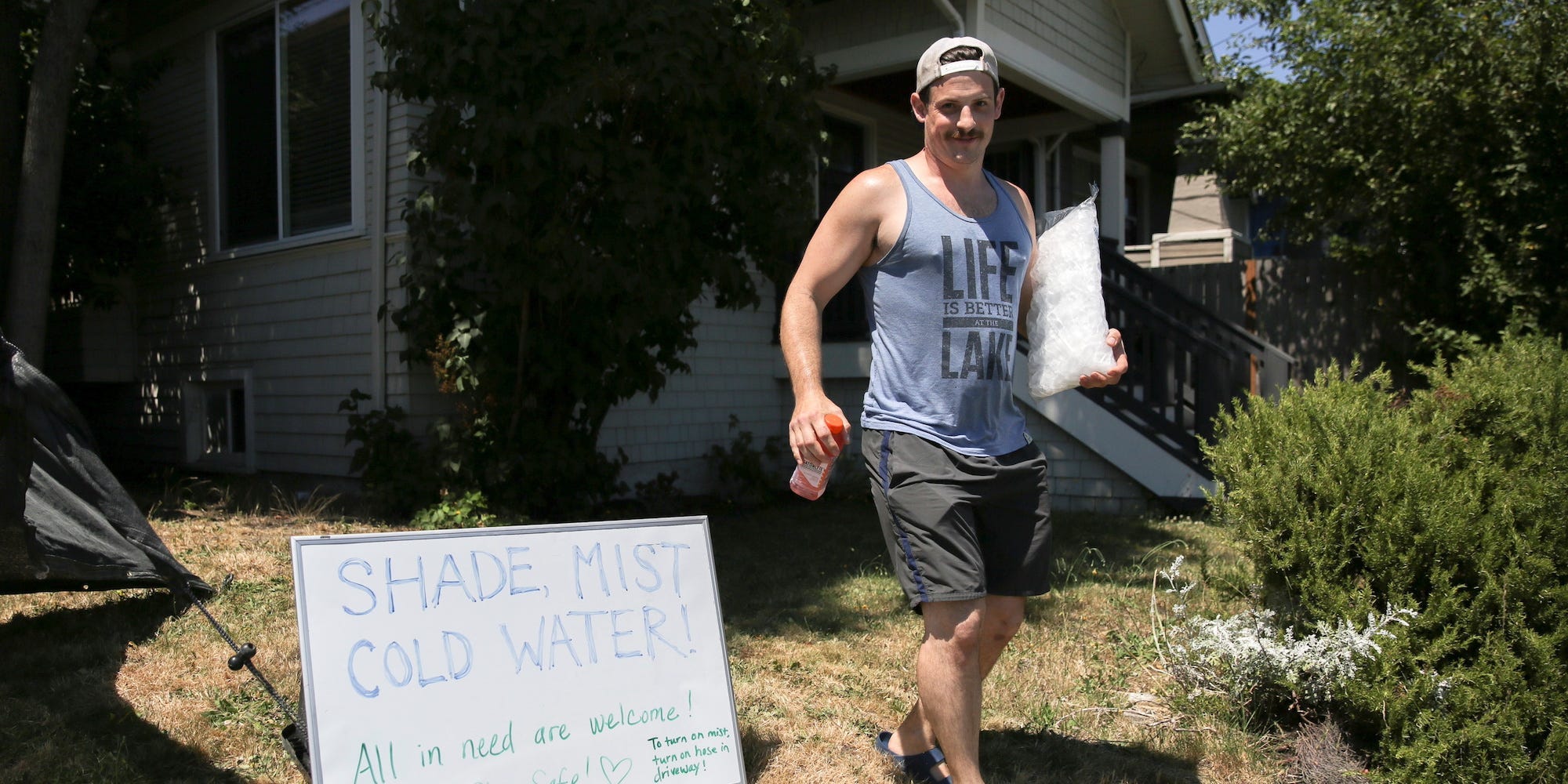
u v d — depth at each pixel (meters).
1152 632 4.54
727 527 7.43
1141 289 8.77
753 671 4.07
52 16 6.57
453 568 2.43
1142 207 16.64
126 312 9.77
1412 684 3.31
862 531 7.25
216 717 3.35
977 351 2.75
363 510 6.77
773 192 6.33
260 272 8.42
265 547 5.42
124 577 4.00
